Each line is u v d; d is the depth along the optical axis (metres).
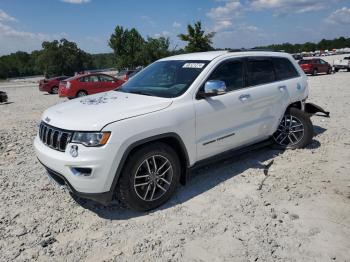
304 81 6.03
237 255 3.14
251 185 4.55
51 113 4.16
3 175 5.25
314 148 5.97
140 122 3.73
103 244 3.39
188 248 3.28
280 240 3.34
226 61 4.80
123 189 3.74
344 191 4.30
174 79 4.61
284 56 5.88
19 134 8.34
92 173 3.52
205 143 4.41
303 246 3.24
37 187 4.76
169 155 4.02
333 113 9.13
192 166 4.37
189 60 4.88
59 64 81.81
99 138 3.51
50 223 3.80
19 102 18.89
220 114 4.52
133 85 4.99
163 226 3.66
